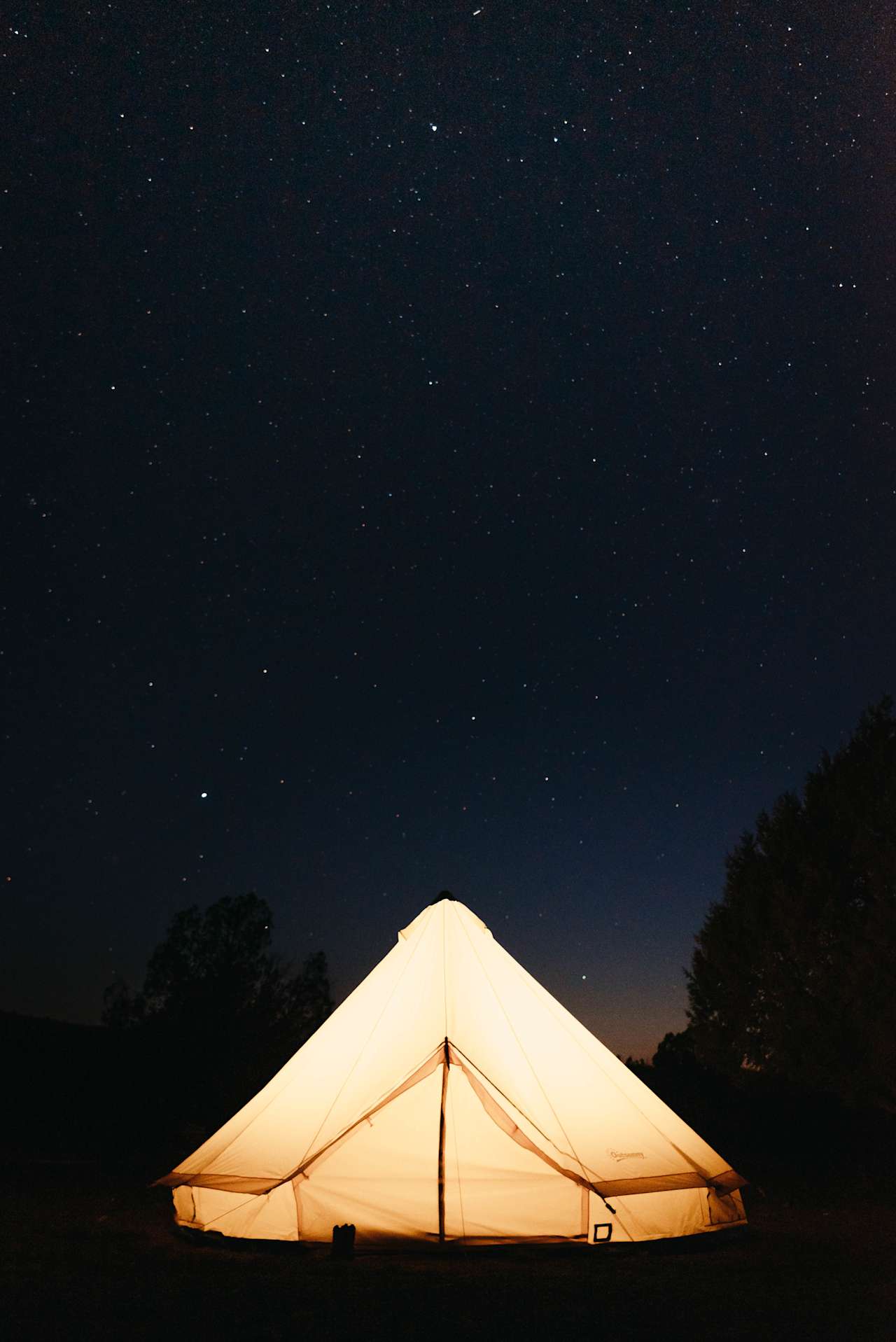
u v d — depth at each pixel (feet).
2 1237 17.44
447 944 19.86
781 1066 34.53
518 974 20.26
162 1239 17.54
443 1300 13.42
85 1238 17.56
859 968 33.14
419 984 19.22
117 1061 35.88
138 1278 14.44
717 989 38.63
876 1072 32.17
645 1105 19.06
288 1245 16.72
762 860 39.09
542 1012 19.57
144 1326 11.96
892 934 32.94
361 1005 19.71
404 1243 16.53
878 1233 18.83
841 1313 12.92
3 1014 44.57
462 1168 17.21
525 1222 16.88
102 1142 29.63
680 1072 41.83
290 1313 12.64
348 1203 16.89
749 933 37.99
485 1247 16.51
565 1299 13.53
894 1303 13.46
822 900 35.70
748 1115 34.22
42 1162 26.66
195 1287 13.93
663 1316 12.74
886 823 34.99
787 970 35.60
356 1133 17.25
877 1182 24.75
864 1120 32.58
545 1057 18.58
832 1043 33.22
